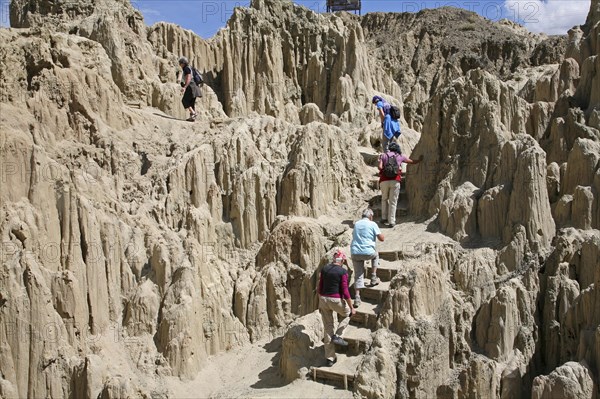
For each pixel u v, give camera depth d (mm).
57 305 13805
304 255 16078
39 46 16516
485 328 14109
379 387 12938
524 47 46531
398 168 16719
